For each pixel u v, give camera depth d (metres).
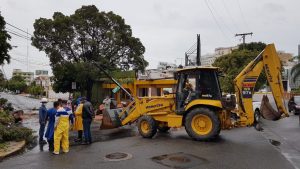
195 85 11.64
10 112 18.66
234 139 11.64
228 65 36.75
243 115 11.16
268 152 9.27
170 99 12.30
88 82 29.73
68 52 30.39
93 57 30.53
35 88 76.69
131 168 7.54
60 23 28.94
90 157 8.77
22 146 10.09
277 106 10.92
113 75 31.11
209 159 8.38
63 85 29.44
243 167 7.59
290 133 13.58
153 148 9.91
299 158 8.53
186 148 9.84
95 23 30.02
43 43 29.56
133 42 31.72
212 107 11.19
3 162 8.29
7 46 18.08
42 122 11.22
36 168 7.62
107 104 22.31
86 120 11.02
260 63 11.16
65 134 9.52
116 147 10.22
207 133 10.82
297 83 50.88
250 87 11.19
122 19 31.42
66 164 7.99
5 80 26.30
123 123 13.61
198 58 28.88
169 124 11.93
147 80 28.06
